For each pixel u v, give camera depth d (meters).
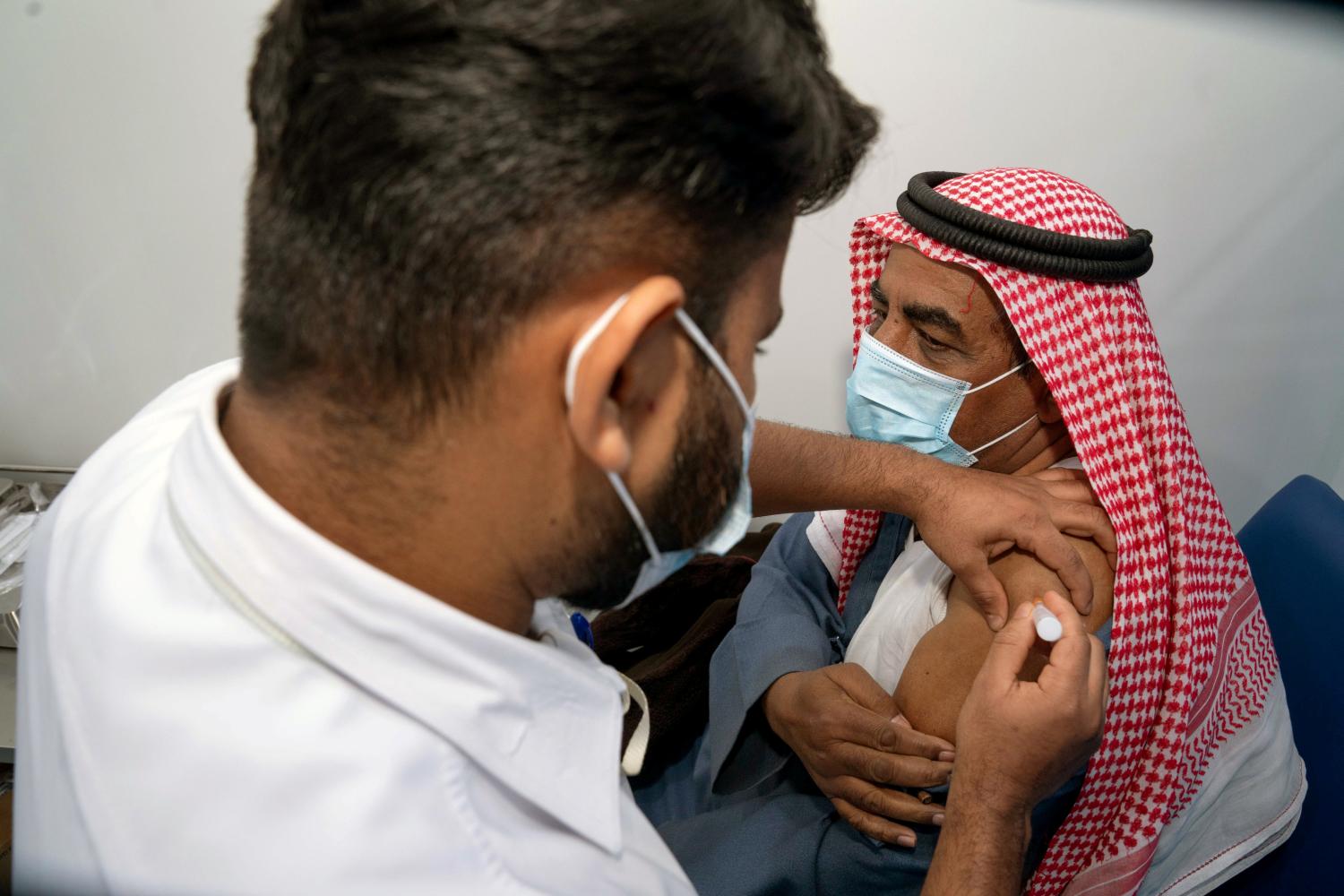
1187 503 1.22
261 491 0.53
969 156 1.66
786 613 1.45
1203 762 1.29
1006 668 0.95
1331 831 1.34
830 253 1.77
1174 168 1.66
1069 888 1.24
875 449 1.23
